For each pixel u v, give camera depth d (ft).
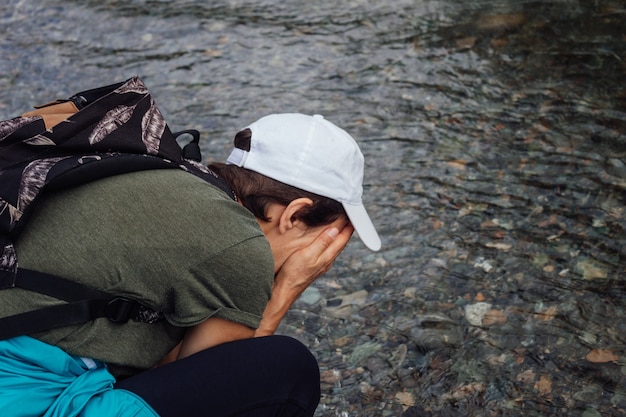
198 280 5.70
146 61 14.80
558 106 12.75
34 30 15.93
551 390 8.11
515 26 14.90
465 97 13.20
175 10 16.37
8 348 5.43
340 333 9.04
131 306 5.65
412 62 14.24
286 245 6.56
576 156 11.59
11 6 16.80
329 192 6.39
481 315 9.11
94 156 5.63
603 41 14.21
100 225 5.55
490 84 13.47
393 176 11.52
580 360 8.43
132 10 16.44
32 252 5.48
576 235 10.14
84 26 15.99
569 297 9.25
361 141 12.34
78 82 14.30
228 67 14.47
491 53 14.26
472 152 11.91
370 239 6.59
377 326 9.09
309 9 16.16
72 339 5.54
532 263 9.78
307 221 6.49
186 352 6.06
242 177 6.39
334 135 6.48
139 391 5.65
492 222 10.50
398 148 12.12
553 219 10.45
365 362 8.63
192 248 5.63
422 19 15.46
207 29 15.67
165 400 5.67
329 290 9.66
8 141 5.67
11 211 5.37
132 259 5.56
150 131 5.90
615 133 11.99
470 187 11.18
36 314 5.41
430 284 9.61
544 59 13.93
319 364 8.66
